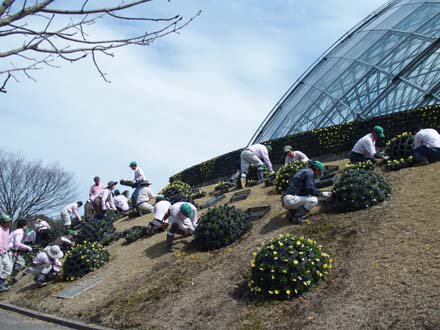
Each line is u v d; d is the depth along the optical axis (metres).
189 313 8.84
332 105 22.62
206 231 11.62
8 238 14.52
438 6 23.77
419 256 8.05
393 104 19.42
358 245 9.20
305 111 24.61
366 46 25.44
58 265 13.80
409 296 7.07
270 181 16.08
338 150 18.27
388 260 8.29
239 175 17.39
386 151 14.15
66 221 20.83
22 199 40.19
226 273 9.98
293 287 8.22
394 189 11.38
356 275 8.20
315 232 10.33
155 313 9.30
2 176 39.47
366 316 6.97
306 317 7.53
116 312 9.88
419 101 18.27
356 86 22.44
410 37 22.80
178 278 10.61
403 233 9.03
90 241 16.14
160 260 12.11
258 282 8.60
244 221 11.88
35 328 10.21
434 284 7.15
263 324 7.70
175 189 18.97
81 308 10.81
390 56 22.61
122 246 14.87
